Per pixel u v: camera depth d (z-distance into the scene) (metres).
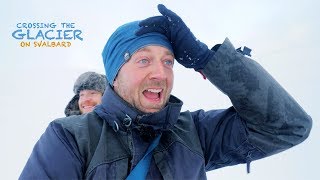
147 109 0.59
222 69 0.62
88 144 0.56
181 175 0.58
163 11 0.61
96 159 0.55
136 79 0.59
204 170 0.62
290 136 0.65
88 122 0.59
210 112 0.69
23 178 0.54
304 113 0.66
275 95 0.63
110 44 0.63
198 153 0.62
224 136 0.65
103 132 0.58
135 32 0.60
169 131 0.62
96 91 1.12
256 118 0.63
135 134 0.58
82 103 1.12
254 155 0.66
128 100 0.60
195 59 0.62
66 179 0.53
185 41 0.62
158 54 0.60
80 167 0.55
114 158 0.56
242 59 0.63
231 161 0.67
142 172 0.55
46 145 0.56
